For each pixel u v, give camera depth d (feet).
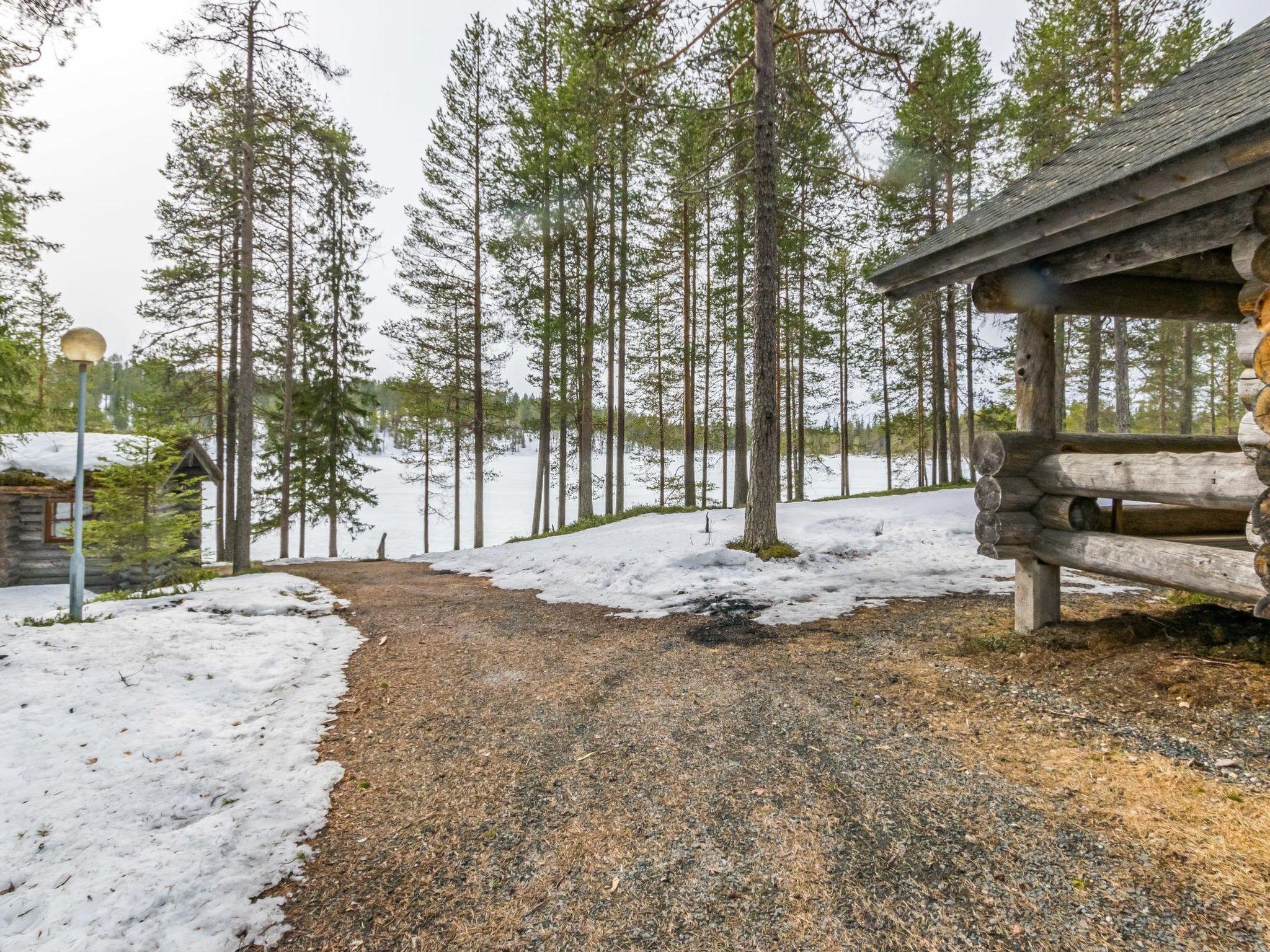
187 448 45.80
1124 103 46.21
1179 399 99.45
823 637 17.88
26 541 40.83
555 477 147.54
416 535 110.42
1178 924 5.94
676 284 73.56
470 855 8.34
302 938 6.89
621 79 29.96
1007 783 8.90
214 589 30.27
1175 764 8.74
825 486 155.22
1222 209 9.65
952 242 13.60
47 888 7.79
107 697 14.44
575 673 16.24
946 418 87.97
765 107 29.86
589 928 6.73
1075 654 13.08
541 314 65.82
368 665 17.98
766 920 6.61
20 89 31.27
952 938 6.09
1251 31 13.67
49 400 82.23
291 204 53.67
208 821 9.33
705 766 10.39
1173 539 12.86
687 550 32.12
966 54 53.62
